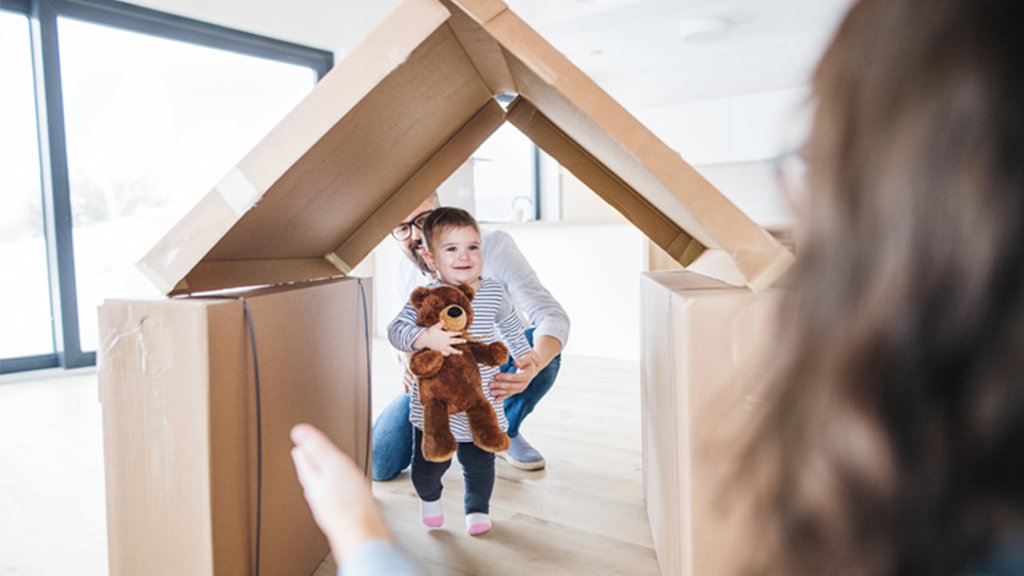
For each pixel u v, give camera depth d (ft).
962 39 0.74
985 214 0.71
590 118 2.42
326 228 3.90
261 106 12.42
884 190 0.79
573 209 17.01
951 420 0.74
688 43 14.97
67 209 9.59
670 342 2.62
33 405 7.66
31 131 9.49
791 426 0.89
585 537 3.96
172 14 10.72
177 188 11.21
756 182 15.56
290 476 3.14
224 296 2.77
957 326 0.73
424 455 3.83
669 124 16.66
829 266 0.86
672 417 2.60
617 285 10.41
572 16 13.28
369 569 1.22
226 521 2.56
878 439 0.79
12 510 4.49
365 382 4.23
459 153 4.40
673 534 2.68
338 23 12.79
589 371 9.34
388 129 3.27
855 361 0.81
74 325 9.73
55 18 9.38
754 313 2.20
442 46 3.00
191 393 2.45
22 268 9.53
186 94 11.23
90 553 3.81
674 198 2.47
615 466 5.25
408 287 5.74
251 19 11.44
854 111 0.84
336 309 3.70
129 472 2.58
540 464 5.15
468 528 4.04
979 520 0.74
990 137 0.72
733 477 1.06
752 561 0.99
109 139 10.19
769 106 15.14
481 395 4.10
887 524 0.79
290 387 3.10
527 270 5.23
